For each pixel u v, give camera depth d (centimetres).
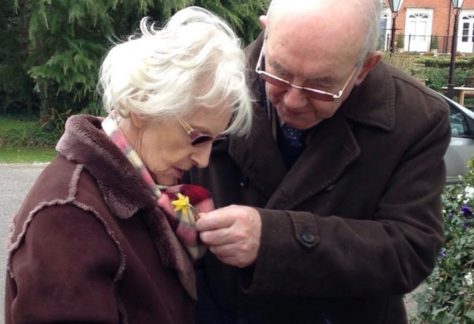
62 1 561
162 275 78
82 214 69
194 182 101
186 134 75
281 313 98
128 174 74
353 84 89
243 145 96
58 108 625
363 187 94
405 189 93
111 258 70
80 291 68
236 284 97
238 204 99
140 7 576
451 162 382
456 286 185
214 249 83
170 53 72
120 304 73
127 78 72
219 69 74
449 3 1955
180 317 80
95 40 594
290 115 89
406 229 91
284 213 87
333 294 89
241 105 78
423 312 192
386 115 93
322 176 94
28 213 71
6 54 677
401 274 90
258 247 84
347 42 83
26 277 68
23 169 488
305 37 82
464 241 184
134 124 75
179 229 80
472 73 1184
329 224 88
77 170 72
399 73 100
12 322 70
